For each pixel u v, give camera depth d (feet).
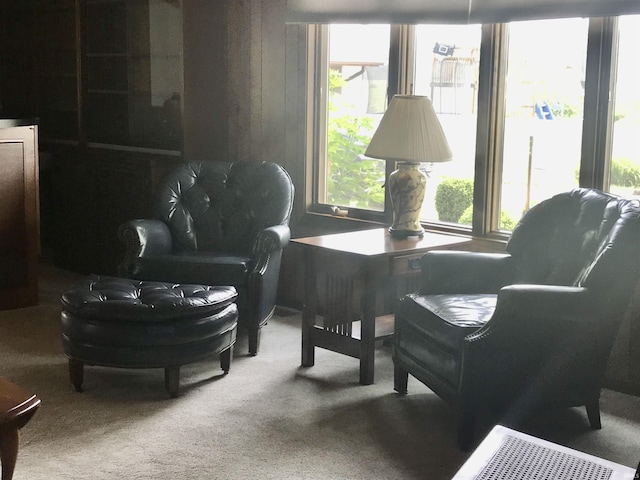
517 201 13.16
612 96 11.83
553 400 9.91
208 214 14.39
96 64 18.58
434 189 14.26
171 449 9.49
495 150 13.21
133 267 13.08
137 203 17.01
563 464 6.05
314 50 15.53
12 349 13.15
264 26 15.74
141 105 17.69
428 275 11.44
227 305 11.63
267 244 13.05
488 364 9.45
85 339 10.82
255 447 9.59
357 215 15.29
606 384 11.96
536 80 12.68
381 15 14.05
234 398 11.16
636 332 11.55
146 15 17.17
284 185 14.17
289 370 12.39
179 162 16.38
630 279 9.55
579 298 9.29
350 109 15.35
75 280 18.01
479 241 13.34
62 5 18.93
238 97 16.17
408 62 14.25
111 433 9.91
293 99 15.76
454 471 9.07
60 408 10.68
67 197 18.62
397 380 11.44
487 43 12.92
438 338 10.04
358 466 9.15
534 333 9.48
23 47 20.52
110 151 18.12
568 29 12.23
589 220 10.53
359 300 12.25
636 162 11.73
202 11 16.25
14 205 15.29
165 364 10.88
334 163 15.79
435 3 13.30
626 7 11.09
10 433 7.35
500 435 6.56
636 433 10.32
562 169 12.55
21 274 15.60
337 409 10.83
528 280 11.16
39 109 20.25
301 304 16.01
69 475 8.77
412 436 10.01
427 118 12.31
